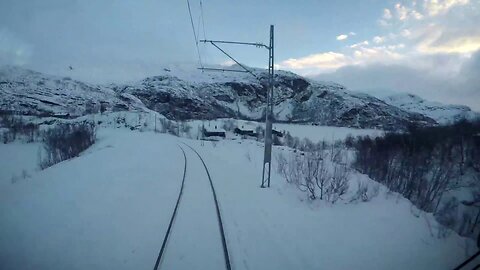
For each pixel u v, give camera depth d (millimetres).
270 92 17422
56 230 10070
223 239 9617
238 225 11078
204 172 22578
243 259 8594
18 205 12750
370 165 29484
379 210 12984
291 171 20219
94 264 8062
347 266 8461
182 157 32875
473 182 23234
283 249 9305
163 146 48469
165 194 15336
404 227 11195
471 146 27562
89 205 12836
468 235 12867
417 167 25609
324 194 15062
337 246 9617
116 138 68250
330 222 11594
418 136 33469
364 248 9523
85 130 62969
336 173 19094
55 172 21078
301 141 84938
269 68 17000
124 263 8156
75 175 19719
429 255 9250
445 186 20703
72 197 14000
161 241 9516
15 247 8836
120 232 10117
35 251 8641
